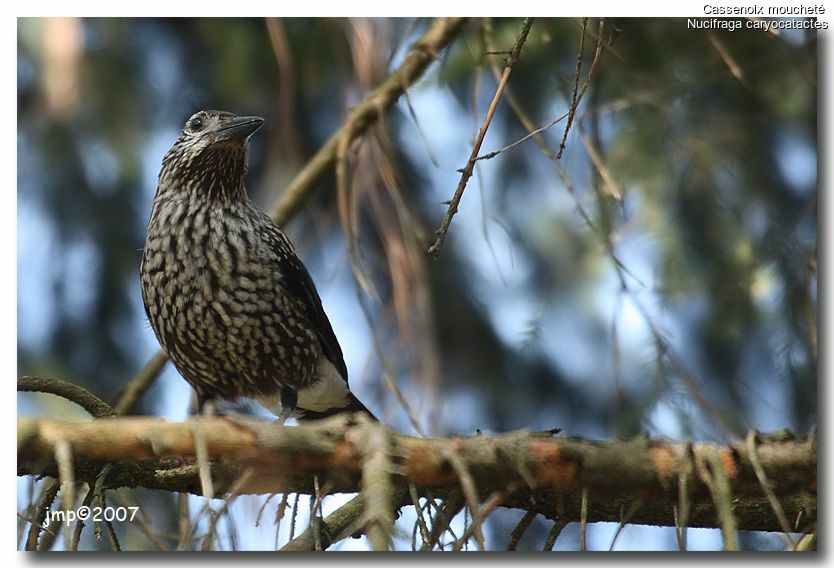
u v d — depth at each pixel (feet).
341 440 20.79
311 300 33.83
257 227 32.99
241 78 39.60
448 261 38.29
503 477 21.34
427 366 31.96
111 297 38.32
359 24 34.47
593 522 23.58
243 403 34.96
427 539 18.70
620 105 31.99
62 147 38.17
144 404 37.11
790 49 31.89
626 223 32.99
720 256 32.76
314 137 39.32
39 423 19.71
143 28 39.78
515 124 37.50
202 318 32.42
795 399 31.83
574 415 37.29
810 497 22.85
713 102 34.17
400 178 34.76
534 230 37.83
